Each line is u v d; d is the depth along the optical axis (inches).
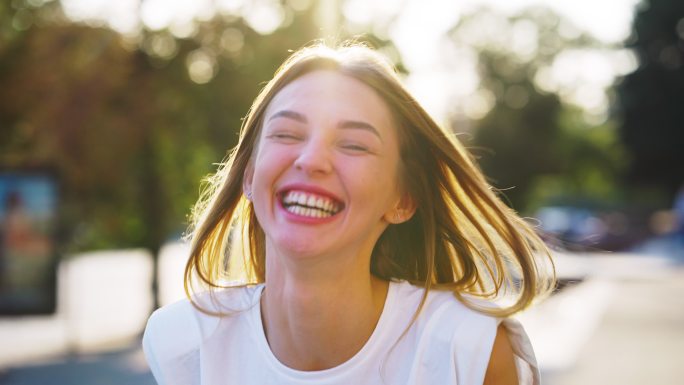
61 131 469.4
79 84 468.4
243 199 89.0
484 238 85.7
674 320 519.8
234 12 473.4
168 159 518.9
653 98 2119.8
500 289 87.9
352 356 81.4
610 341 429.7
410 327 81.4
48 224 422.6
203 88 487.8
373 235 81.4
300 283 78.0
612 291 725.9
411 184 82.7
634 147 2164.1
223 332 84.8
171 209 525.0
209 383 83.3
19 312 418.9
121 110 477.1
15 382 313.3
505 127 2144.4
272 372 81.9
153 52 478.3
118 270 991.0
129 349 395.5
